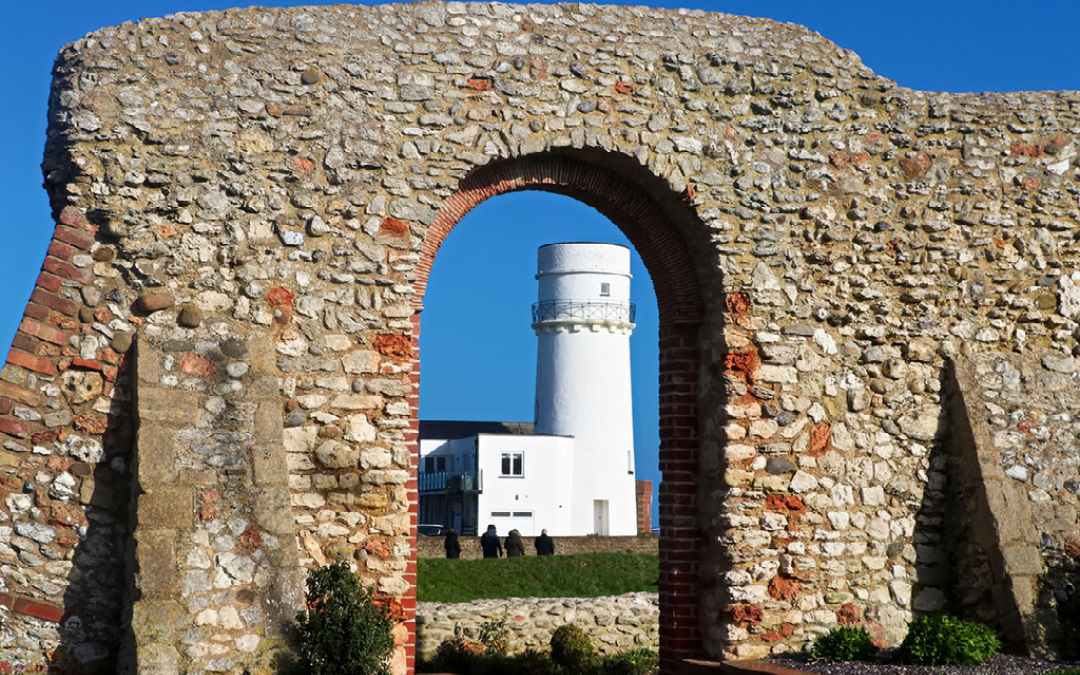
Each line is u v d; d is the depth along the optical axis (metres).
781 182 11.23
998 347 11.65
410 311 10.21
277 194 10.03
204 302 9.78
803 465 10.98
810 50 11.53
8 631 9.12
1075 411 11.59
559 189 11.30
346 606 9.20
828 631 10.78
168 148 9.86
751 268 11.05
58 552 9.32
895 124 11.66
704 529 11.14
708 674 10.35
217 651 8.79
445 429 56.41
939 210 11.66
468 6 10.67
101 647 9.29
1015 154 11.91
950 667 9.73
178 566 8.87
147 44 9.96
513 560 20.17
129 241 9.72
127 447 9.56
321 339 9.98
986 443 11.19
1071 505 11.20
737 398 10.90
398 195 10.27
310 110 10.18
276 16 10.27
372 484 9.95
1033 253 11.82
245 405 9.57
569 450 42.47
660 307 11.77
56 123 9.85
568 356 42.34
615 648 15.62
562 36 10.82
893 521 11.19
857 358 11.30
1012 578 10.66
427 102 10.41
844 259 11.34
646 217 11.38
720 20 11.35
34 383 9.43
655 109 10.95
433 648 14.88
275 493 9.42
